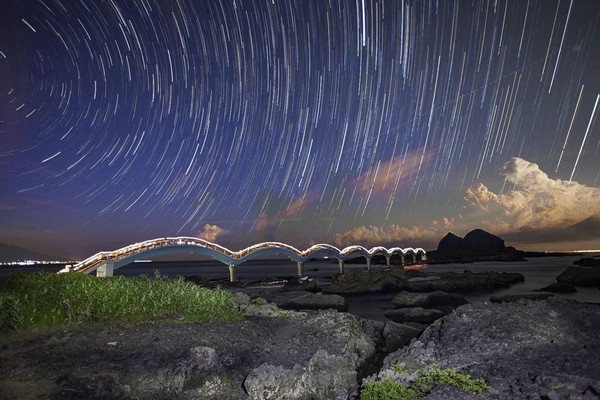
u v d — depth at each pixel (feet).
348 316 74.02
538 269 409.08
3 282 75.87
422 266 535.60
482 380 39.93
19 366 43.80
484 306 63.82
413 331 76.28
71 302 63.87
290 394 44.86
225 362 51.13
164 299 72.95
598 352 45.44
